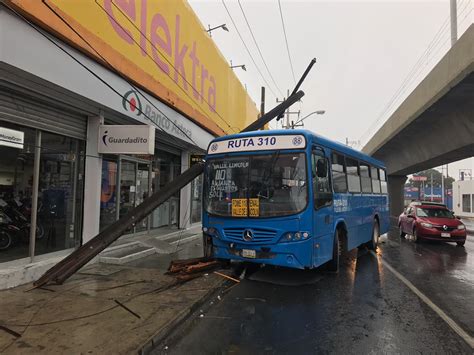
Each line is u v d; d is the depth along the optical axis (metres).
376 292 6.79
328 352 4.18
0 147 6.44
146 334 4.36
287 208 6.77
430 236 13.98
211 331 4.80
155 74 10.57
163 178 13.91
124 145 8.32
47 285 6.35
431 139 21.03
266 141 7.27
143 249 9.73
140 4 9.65
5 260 6.61
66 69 6.73
